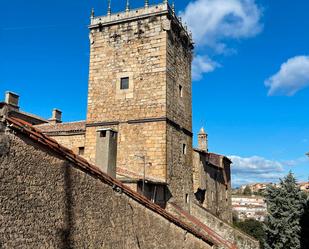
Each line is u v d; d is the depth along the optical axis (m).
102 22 26.97
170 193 23.61
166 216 13.78
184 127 27.31
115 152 14.30
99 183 9.57
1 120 6.41
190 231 16.45
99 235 9.35
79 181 8.69
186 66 28.94
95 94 26.41
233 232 24.75
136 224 11.51
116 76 26.06
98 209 9.41
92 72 26.86
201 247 17.86
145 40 25.64
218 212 39.91
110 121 25.45
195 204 26.92
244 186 138.38
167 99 24.56
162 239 13.46
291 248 31.28
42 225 7.29
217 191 40.41
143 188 19.41
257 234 47.56
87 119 26.23
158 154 23.59
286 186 34.34
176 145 25.45
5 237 6.33
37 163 7.27
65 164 8.17
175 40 26.84
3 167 6.39
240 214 73.31
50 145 7.52
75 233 8.37
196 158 33.97
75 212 8.44
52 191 7.67
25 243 6.80
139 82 25.25
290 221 32.66
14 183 6.62
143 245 11.88
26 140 6.99
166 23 25.19
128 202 11.11
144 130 24.34
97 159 13.98
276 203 34.12
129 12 26.31
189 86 29.28
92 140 25.75
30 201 7.00
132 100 25.17
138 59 25.61
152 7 25.61
